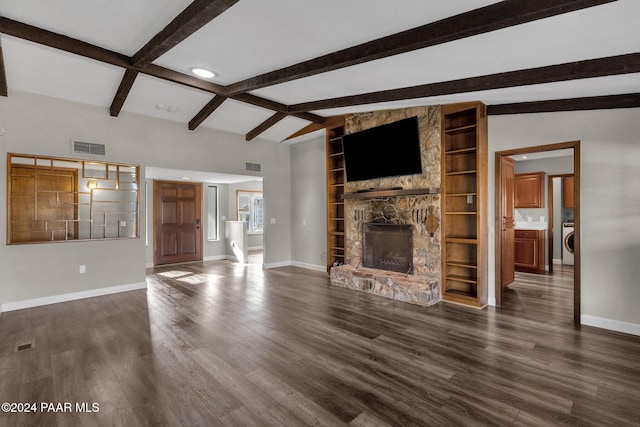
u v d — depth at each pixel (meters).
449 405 2.09
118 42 3.16
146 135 5.15
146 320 3.65
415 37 2.43
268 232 6.89
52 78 3.96
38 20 2.81
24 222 5.13
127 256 4.96
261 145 6.73
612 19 1.94
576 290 3.54
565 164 6.45
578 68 2.64
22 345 2.99
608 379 2.38
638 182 3.18
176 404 2.10
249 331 3.32
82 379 2.40
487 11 2.06
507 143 4.04
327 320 3.65
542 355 2.77
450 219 4.57
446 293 4.40
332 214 6.09
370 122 5.11
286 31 2.64
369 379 2.40
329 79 3.66
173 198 7.43
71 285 4.47
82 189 5.67
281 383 2.35
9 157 4.03
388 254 5.01
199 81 4.03
